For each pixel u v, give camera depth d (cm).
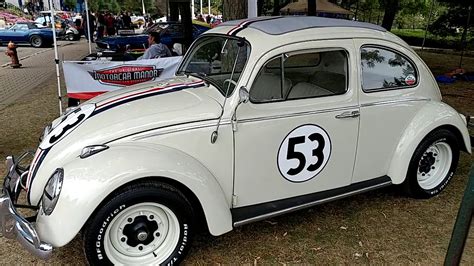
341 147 315
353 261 286
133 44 1441
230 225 276
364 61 314
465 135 373
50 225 235
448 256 197
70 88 561
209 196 263
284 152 294
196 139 267
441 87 920
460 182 411
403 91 338
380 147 337
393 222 336
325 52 300
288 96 293
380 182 342
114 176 237
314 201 310
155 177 249
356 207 361
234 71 286
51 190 239
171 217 264
